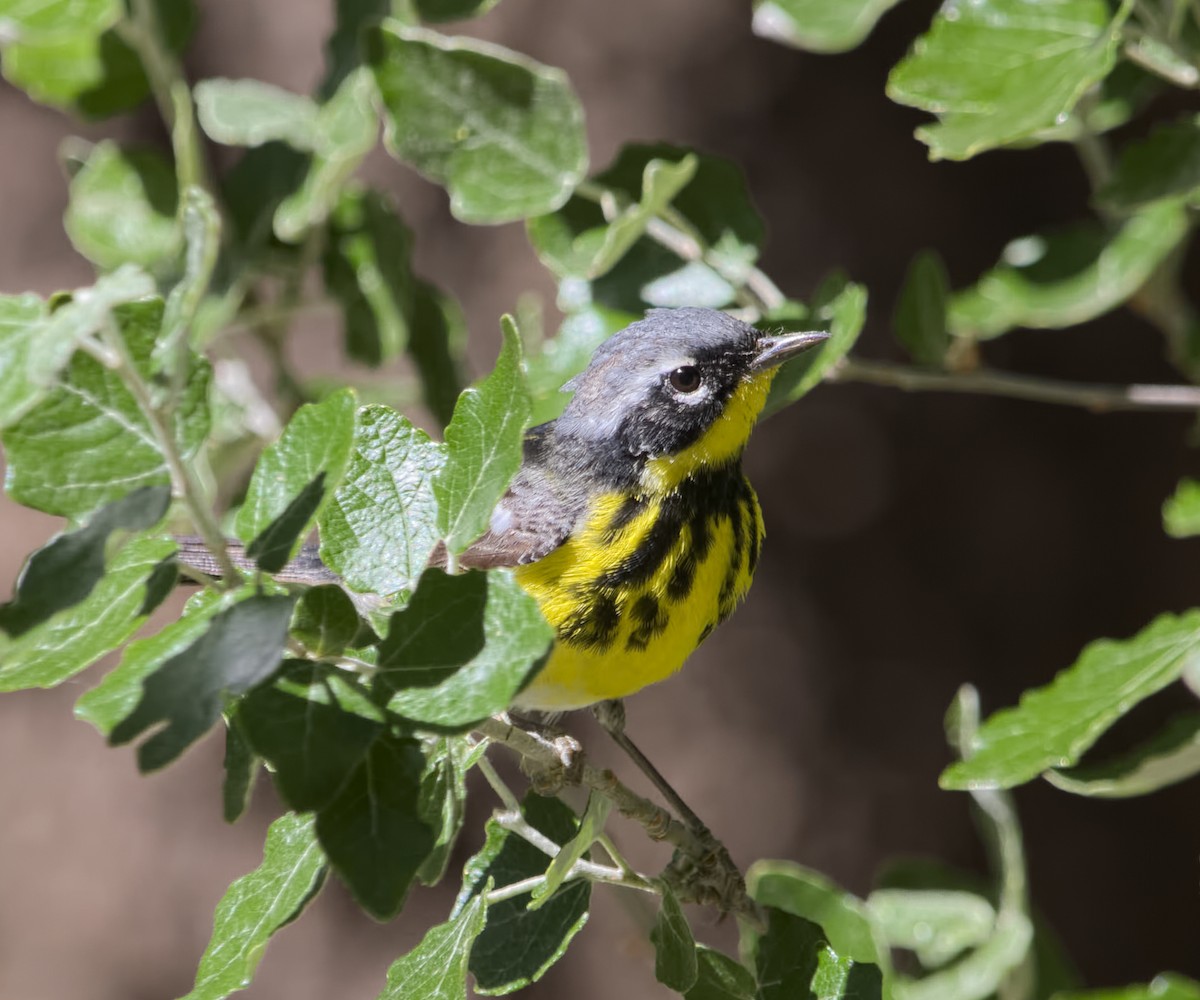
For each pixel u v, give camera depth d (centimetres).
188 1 1018
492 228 1577
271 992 1620
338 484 494
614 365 861
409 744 484
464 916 580
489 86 854
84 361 489
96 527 466
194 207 508
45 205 1611
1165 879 1611
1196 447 1588
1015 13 741
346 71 989
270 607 460
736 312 913
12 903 1633
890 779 1614
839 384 1630
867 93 1570
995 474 1616
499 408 522
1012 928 923
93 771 1648
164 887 1636
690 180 905
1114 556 1606
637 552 830
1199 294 1484
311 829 586
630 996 1600
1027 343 1598
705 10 1578
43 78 1030
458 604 483
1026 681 1611
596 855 1071
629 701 1638
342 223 1040
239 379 1080
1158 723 1582
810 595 1636
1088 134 951
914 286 934
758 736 1627
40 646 491
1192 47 806
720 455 859
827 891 763
